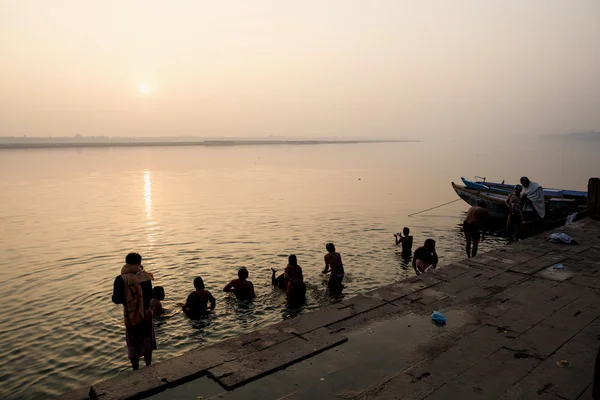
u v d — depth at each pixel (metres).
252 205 24.73
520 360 4.97
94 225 18.81
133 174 48.12
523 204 15.59
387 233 17.09
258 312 9.13
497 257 9.44
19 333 8.17
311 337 5.51
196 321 8.66
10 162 71.88
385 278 11.31
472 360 4.98
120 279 5.45
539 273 8.30
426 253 10.99
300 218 20.55
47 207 24.08
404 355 5.11
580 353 5.12
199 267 12.37
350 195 29.41
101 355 7.37
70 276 11.65
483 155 95.00
